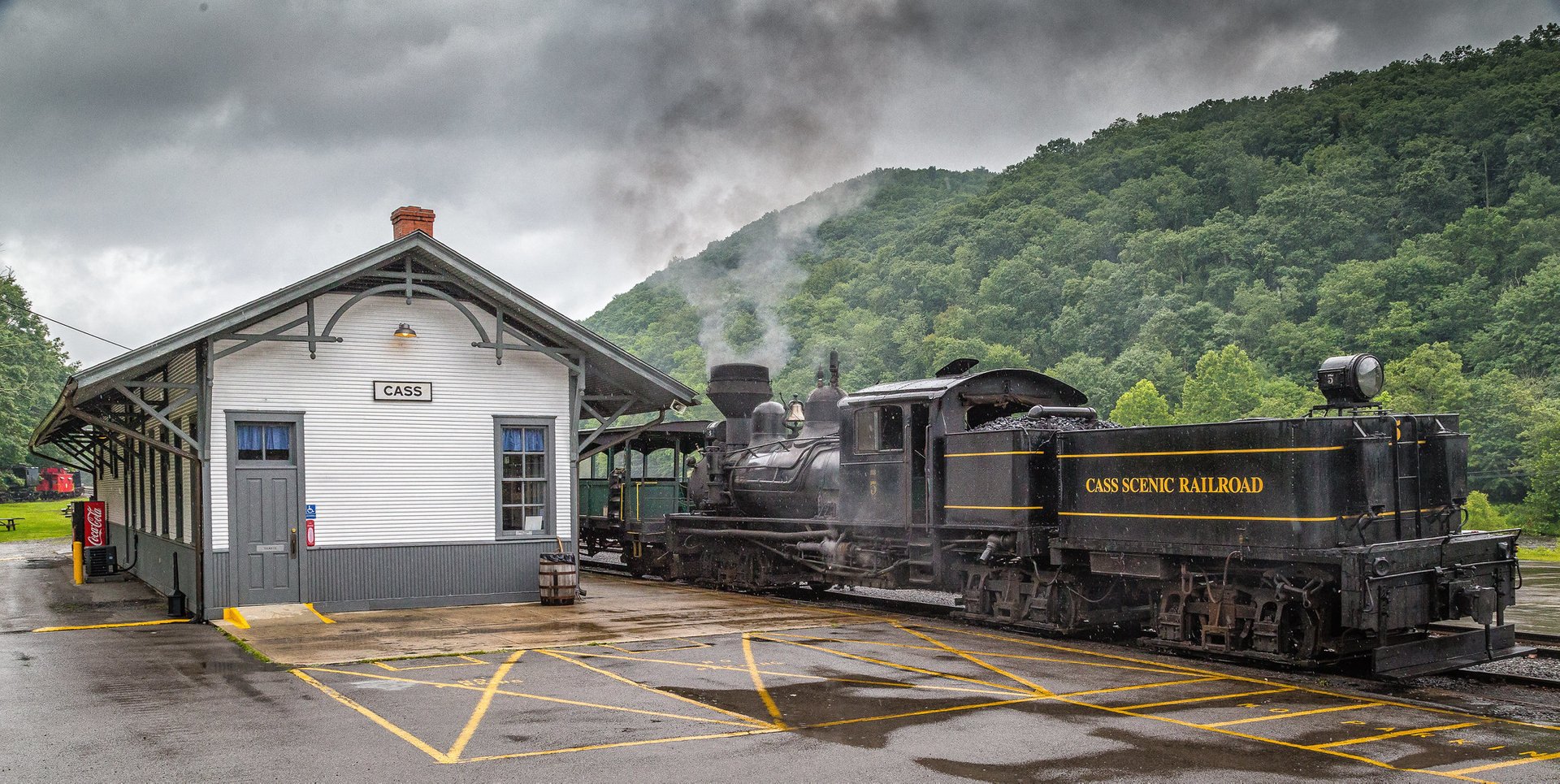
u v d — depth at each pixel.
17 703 10.04
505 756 8.01
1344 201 111.88
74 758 8.05
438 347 17.06
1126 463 12.96
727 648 12.89
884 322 110.50
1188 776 7.42
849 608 17.72
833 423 19.81
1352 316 91.38
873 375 106.25
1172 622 12.63
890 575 16.41
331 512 16.20
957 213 153.38
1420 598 10.94
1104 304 104.06
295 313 16.02
